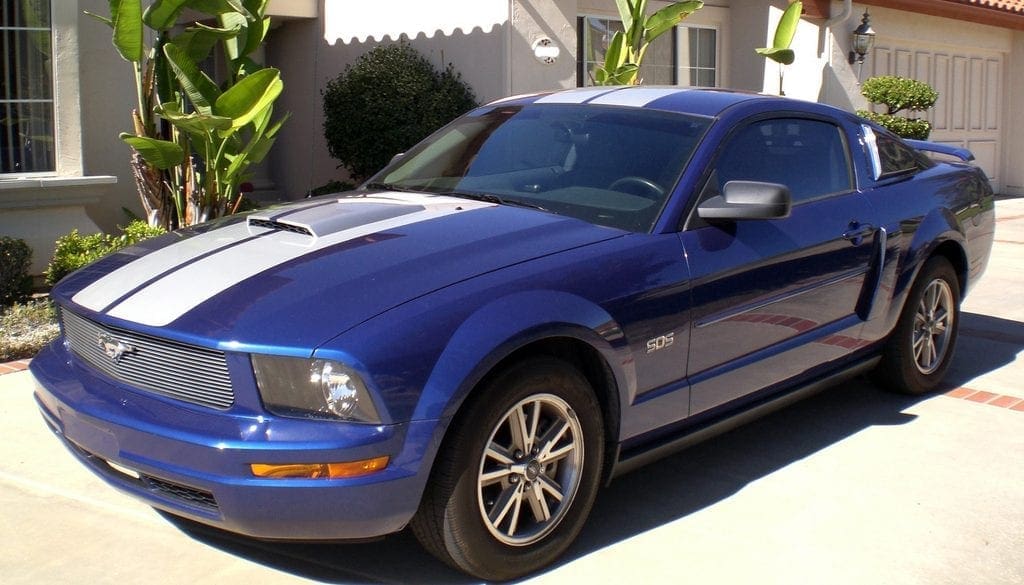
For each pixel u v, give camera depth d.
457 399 3.28
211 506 3.31
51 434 5.03
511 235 3.88
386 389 3.18
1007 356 6.82
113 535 3.96
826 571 3.71
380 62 10.49
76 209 8.46
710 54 13.93
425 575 3.66
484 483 3.47
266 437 3.16
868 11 14.41
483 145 4.96
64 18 8.13
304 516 3.19
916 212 5.43
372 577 3.64
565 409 3.66
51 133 8.37
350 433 3.15
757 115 4.75
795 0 11.98
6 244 7.29
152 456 3.35
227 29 7.55
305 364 3.18
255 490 3.17
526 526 3.67
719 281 4.17
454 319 3.35
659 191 4.25
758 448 5.00
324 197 4.83
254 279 3.58
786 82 13.87
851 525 4.11
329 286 3.45
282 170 12.52
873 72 14.98
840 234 4.85
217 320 3.36
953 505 4.31
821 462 4.81
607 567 3.74
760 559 3.80
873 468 4.73
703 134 4.48
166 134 9.29
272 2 11.36
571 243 3.87
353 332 3.22
